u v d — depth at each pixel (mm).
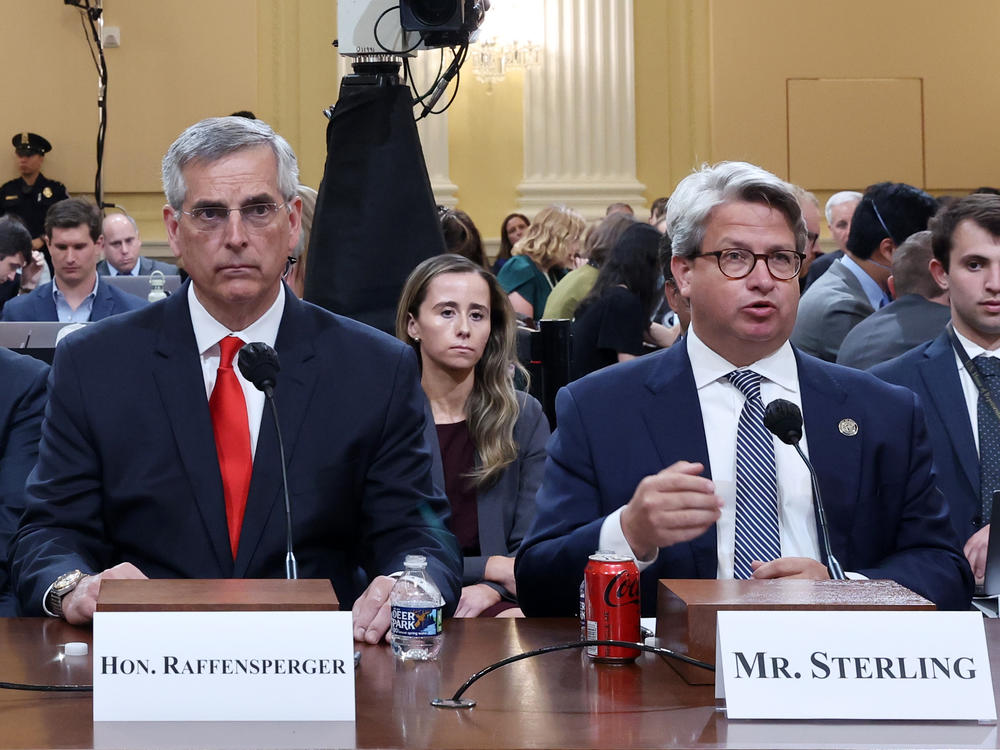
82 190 8891
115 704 1457
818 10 9156
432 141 8898
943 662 1487
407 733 1407
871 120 9211
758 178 2143
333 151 3375
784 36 9148
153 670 1469
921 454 2260
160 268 7371
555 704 1531
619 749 1342
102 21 8820
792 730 1420
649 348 4973
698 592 1690
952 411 2951
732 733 1404
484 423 3316
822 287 4680
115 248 7215
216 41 8883
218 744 1364
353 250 3350
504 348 3373
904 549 2230
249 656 1479
